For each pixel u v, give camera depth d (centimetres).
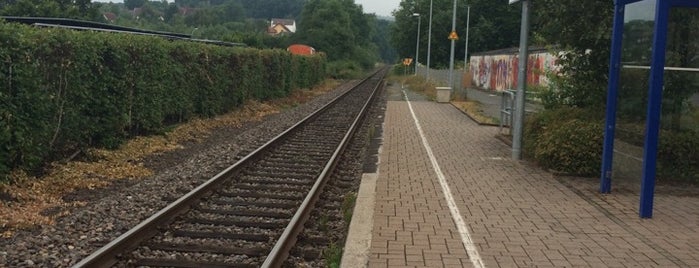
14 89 973
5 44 944
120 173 1118
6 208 818
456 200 891
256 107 2595
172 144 1512
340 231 779
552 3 1209
